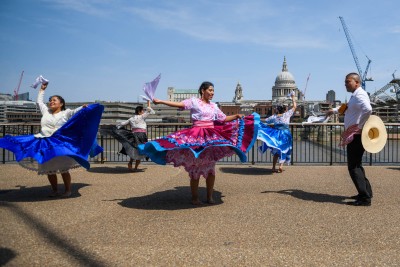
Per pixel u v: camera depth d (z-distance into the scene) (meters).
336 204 5.83
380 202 6.01
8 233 4.17
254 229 4.39
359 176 5.78
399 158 16.55
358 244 3.85
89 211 5.31
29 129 13.43
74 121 6.14
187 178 8.83
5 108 120.06
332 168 10.98
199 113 5.89
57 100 6.55
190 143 5.59
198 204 5.83
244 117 6.18
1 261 3.31
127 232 4.25
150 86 5.77
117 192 6.92
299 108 116.06
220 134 5.88
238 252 3.59
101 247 3.72
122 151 10.26
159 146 5.44
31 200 6.11
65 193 6.46
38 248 3.67
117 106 97.00
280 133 9.99
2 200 6.10
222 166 11.59
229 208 5.55
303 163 12.98
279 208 5.54
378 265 3.28
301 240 3.98
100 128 10.05
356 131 5.81
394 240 3.99
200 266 3.25
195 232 4.27
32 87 6.68
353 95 5.99
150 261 3.35
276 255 3.52
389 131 12.75
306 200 6.15
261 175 9.44
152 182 8.20
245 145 6.11
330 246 3.79
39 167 6.17
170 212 5.29
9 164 11.67
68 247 3.71
